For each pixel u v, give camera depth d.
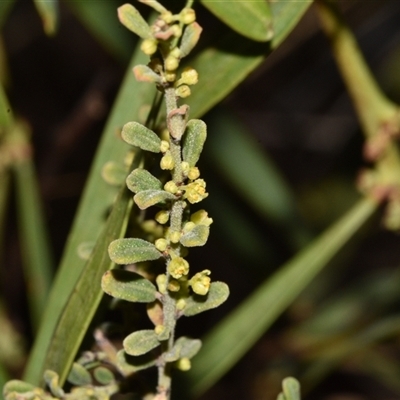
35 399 0.38
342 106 1.14
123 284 0.36
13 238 0.90
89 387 0.38
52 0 0.39
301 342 0.67
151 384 0.43
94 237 0.42
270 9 0.40
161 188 0.35
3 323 0.63
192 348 0.37
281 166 1.15
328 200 0.95
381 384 0.89
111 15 0.51
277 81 1.13
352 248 0.76
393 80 0.96
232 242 0.68
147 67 0.34
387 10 1.06
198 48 0.46
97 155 0.42
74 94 1.08
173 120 0.34
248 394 0.86
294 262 0.48
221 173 0.63
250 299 0.48
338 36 0.48
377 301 0.69
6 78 0.52
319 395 0.89
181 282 0.36
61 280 0.42
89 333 0.39
